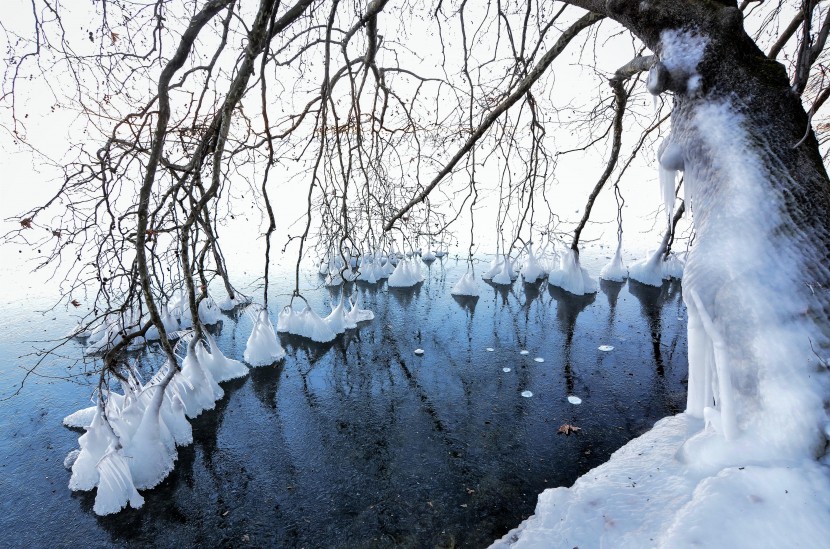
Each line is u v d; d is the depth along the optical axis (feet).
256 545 11.23
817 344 6.14
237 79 9.70
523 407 16.79
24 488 13.39
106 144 13.65
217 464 14.26
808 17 6.89
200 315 25.94
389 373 20.12
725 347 6.91
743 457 6.77
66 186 13.52
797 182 6.28
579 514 8.02
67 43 11.43
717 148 6.60
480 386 18.53
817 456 6.12
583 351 21.33
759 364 6.53
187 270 16.40
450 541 11.01
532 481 12.91
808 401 6.15
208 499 12.78
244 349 22.86
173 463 14.14
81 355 22.22
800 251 6.25
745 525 5.83
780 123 6.40
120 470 12.48
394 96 19.98
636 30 7.50
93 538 11.62
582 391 17.74
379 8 11.96
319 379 19.80
